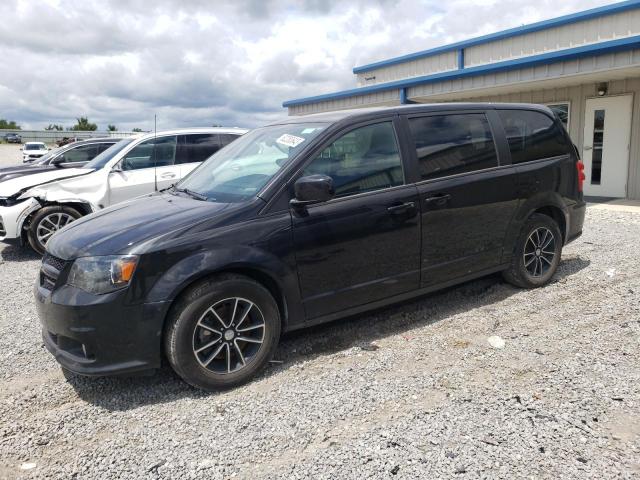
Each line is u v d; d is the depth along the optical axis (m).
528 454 2.67
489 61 15.60
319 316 3.88
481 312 4.68
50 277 3.50
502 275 5.20
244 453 2.81
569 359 3.69
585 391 3.24
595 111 12.27
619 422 2.91
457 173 4.49
